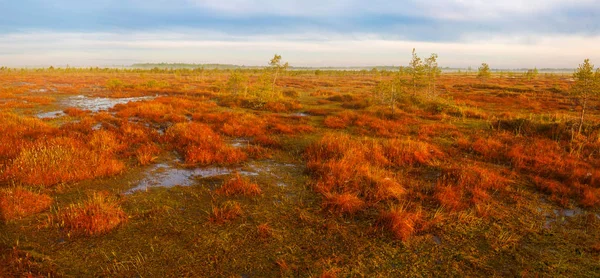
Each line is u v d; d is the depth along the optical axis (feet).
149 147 33.78
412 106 69.41
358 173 26.03
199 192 23.98
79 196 22.52
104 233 17.90
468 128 50.19
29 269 14.64
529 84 155.33
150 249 16.62
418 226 19.36
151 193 23.57
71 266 15.07
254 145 37.91
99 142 33.63
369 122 51.62
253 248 17.02
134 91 101.40
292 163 31.68
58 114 56.80
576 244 17.99
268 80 82.89
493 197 24.29
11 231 17.66
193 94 95.04
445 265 15.97
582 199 23.44
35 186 23.56
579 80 42.29
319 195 23.67
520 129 46.50
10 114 45.42
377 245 17.56
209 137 37.83
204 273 14.89
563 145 38.58
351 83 172.45
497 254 17.01
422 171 29.81
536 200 23.89
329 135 39.24
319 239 18.03
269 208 21.58
